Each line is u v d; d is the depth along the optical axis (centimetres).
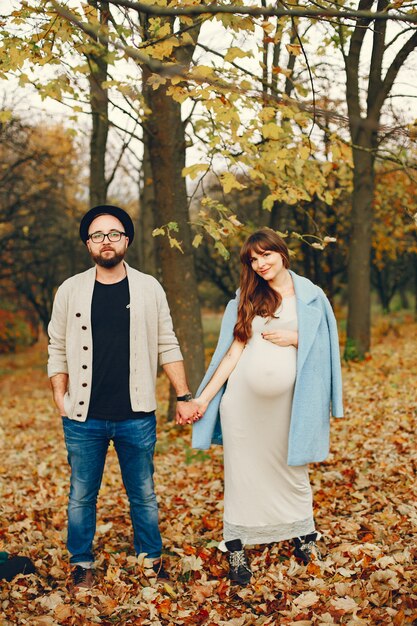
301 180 536
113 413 325
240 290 348
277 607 302
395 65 786
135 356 324
